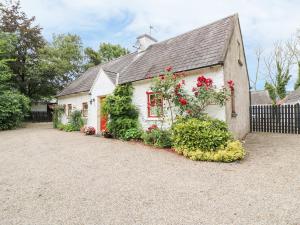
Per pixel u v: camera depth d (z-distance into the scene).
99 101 13.99
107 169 5.99
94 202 3.97
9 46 21.12
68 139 11.48
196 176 5.29
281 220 3.23
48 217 3.47
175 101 8.65
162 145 8.48
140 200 4.02
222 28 10.14
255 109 14.31
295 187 4.47
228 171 5.63
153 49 13.59
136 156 7.37
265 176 5.18
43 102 29.05
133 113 11.37
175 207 3.72
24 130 17.06
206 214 3.46
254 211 3.51
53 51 26.53
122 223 3.25
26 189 4.65
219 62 8.05
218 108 8.28
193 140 7.14
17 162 6.91
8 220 3.40
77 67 31.41
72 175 5.52
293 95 22.94
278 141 9.88
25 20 24.16
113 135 11.55
